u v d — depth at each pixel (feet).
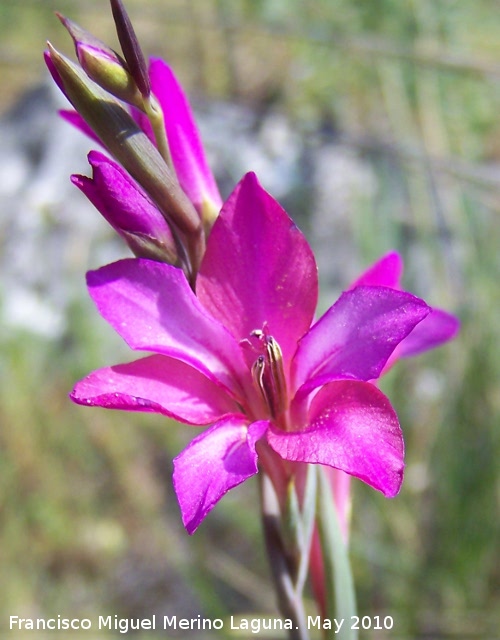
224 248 0.34
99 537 0.85
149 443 0.91
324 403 0.32
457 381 0.74
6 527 0.84
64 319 0.99
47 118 1.18
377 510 0.72
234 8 1.22
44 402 0.91
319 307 0.93
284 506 0.35
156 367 0.33
